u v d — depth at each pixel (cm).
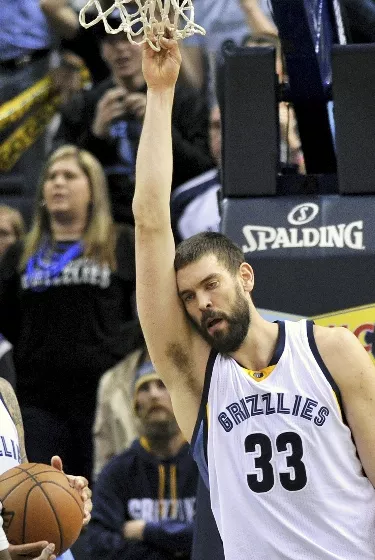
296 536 892
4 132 2158
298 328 924
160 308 937
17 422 1060
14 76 2228
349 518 896
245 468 905
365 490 909
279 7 1105
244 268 931
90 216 1769
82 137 1938
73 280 1734
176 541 1427
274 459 899
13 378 1633
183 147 1850
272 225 1105
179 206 1834
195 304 919
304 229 1099
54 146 1991
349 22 1394
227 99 1146
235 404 913
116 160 1922
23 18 2231
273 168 1130
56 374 1700
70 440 1684
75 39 2106
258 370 919
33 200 2094
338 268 1081
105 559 1437
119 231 1780
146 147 946
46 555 889
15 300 1756
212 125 1875
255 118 1139
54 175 1770
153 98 959
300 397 902
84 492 985
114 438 1597
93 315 1720
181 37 956
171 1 948
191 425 952
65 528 923
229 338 909
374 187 1106
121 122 1914
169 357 951
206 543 1050
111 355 1702
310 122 1228
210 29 2005
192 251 917
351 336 916
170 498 1455
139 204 937
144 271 939
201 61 1973
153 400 1466
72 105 1977
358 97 1116
